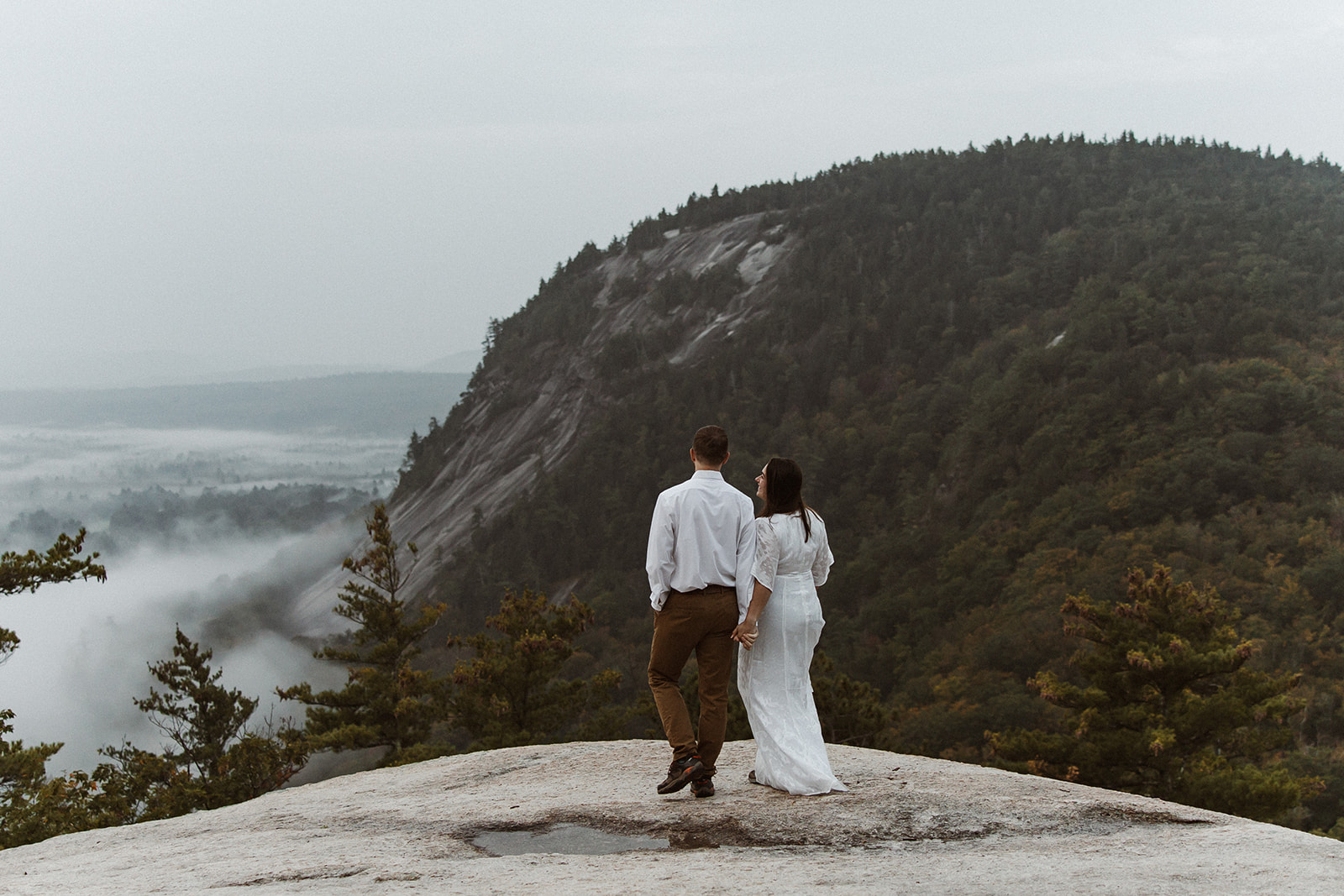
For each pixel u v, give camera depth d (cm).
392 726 2380
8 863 474
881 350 18075
